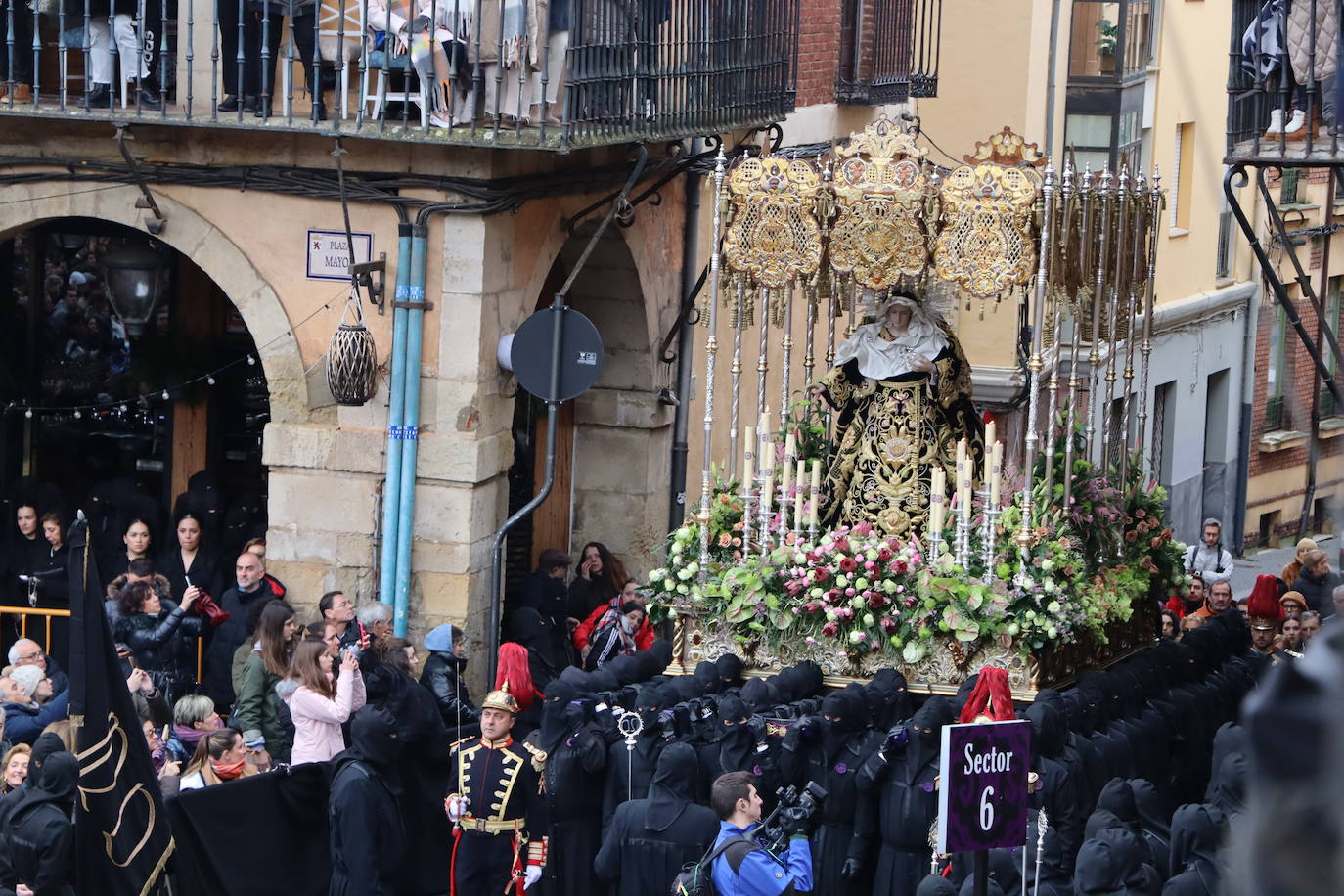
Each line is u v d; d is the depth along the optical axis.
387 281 12.01
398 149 11.83
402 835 8.95
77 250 14.84
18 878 8.05
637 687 10.11
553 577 13.81
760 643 10.82
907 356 11.42
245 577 11.80
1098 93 24.62
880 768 8.91
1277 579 13.04
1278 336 28.03
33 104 11.95
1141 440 12.04
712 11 13.57
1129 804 7.94
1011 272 10.50
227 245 12.19
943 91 23.03
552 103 12.05
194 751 9.88
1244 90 10.78
